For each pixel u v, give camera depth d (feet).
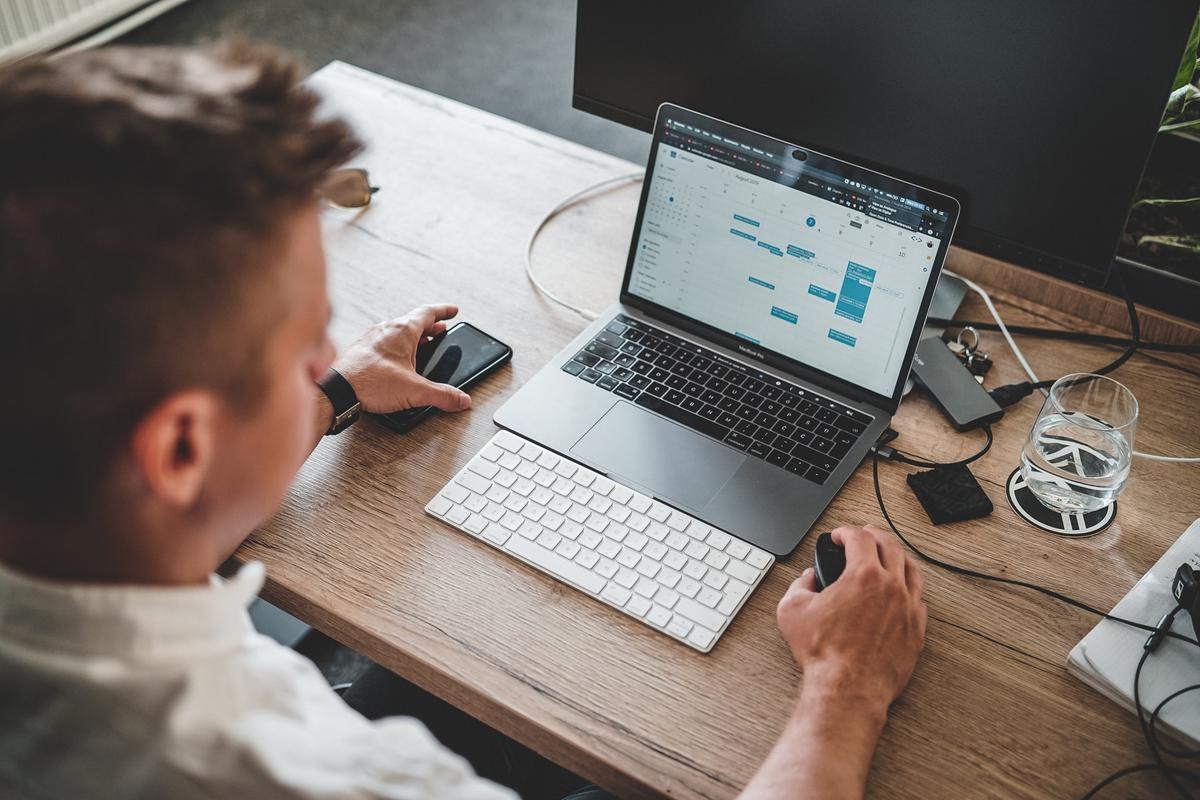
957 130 3.97
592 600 3.29
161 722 1.85
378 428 3.83
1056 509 3.59
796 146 3.77
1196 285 4.22
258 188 1.69
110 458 1.69
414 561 3.39
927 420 3.92
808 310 3.90
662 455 3.71
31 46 10.78
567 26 12.62
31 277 1.55
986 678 3.10
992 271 4.49
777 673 3.10
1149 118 3.55
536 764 3.78
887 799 2.81
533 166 5.11
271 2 12.82
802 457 3.70
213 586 1.98
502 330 4.26
